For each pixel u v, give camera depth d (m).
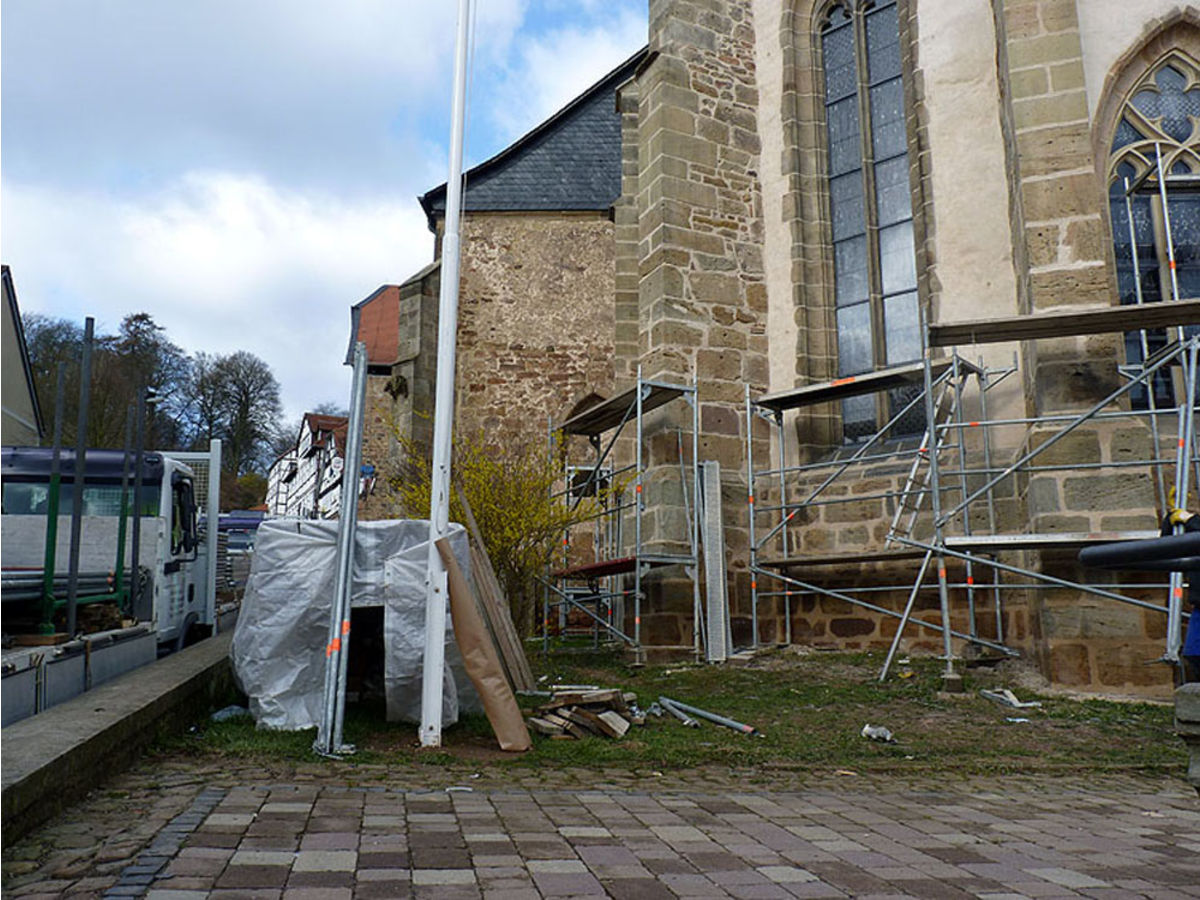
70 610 6.93
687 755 6.38
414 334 19.77
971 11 11.34
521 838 4.09
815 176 12.80
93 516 9.55
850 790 5.56
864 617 11.12
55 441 7.14
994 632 10.04
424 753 6.04
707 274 12.44
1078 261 9.16
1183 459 7.88
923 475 10.75
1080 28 9.89
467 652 6.50
